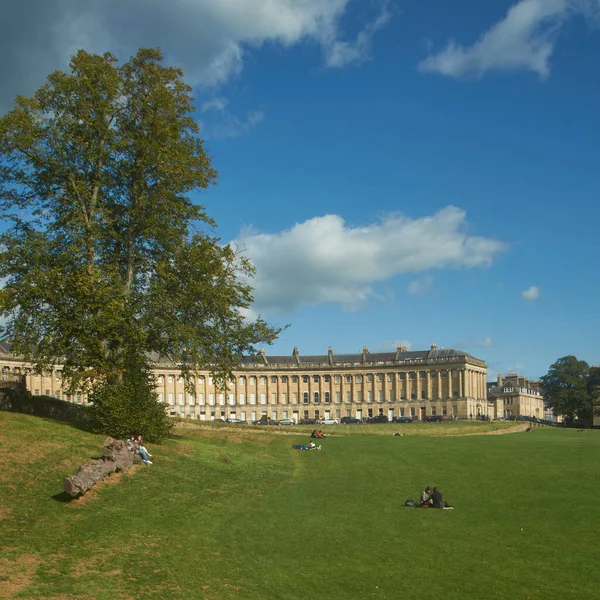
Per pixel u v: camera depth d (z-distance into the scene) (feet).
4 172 163.12
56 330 155.84
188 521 103.19
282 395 617.62
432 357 596.29
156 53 170.81
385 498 136.05
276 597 72.74
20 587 66.23
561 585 81.51
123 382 163.43
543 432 348.18
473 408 586.45
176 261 168.86
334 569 84.48
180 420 257.14
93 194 164.76
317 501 130.82
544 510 123.95
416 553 93.45
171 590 70.79
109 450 130.11
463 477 164.76
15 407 174.60
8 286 153.79
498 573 85.51
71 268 157.38
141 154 165.78
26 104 159.22
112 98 165.48
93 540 85.40
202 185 173.68
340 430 327.47
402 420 501.97
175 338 163.94
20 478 107.45
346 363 615.98
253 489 139.54
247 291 175.83
